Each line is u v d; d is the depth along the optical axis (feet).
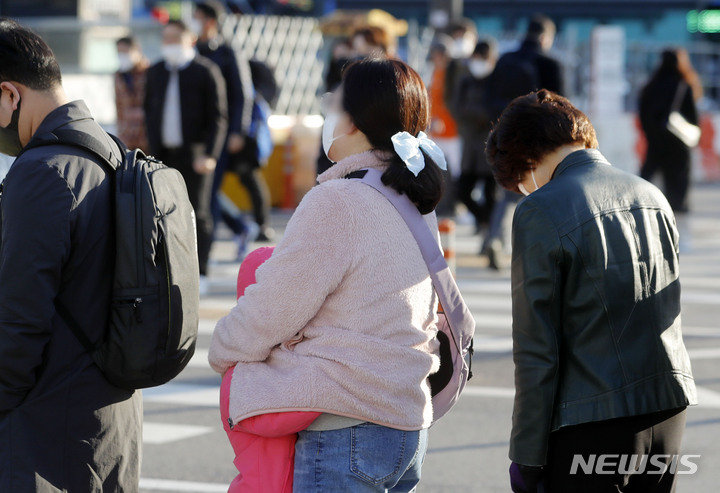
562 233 31.14
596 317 30.96
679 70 126.00
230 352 30.04
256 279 29.73
